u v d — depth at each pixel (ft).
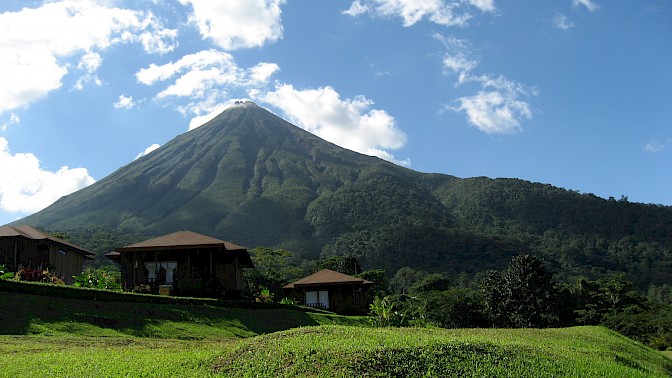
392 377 39.91
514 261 198.90
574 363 47.98
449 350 45.09
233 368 42.01
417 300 206.28
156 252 112.57
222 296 108.17
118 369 41.91
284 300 140.15
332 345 45.09
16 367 42.45
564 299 197.36
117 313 76.74
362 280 162.71
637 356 68.08
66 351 49.70
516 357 46.29
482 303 203.41
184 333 74.90
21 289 73.77
